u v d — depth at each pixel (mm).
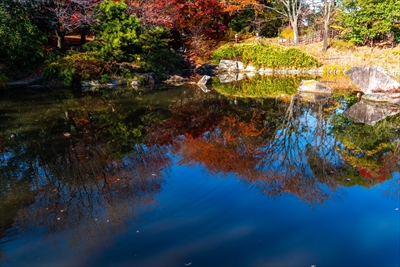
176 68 17000
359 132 6406
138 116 7715
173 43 21500
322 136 6137
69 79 12438
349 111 8320
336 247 2518
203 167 4348
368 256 2400
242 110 8523
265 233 2713
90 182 3859
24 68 13008
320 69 17547
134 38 13961
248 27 25703
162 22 18297
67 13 13984
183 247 2531
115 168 4316
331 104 9266
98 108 8641
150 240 2629
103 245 2578
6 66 12484
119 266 2326
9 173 4199
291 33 25422
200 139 5793
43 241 2668
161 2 18375
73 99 10008
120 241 2629
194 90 12141
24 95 10664
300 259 2373
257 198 3387
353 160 4750
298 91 11750
